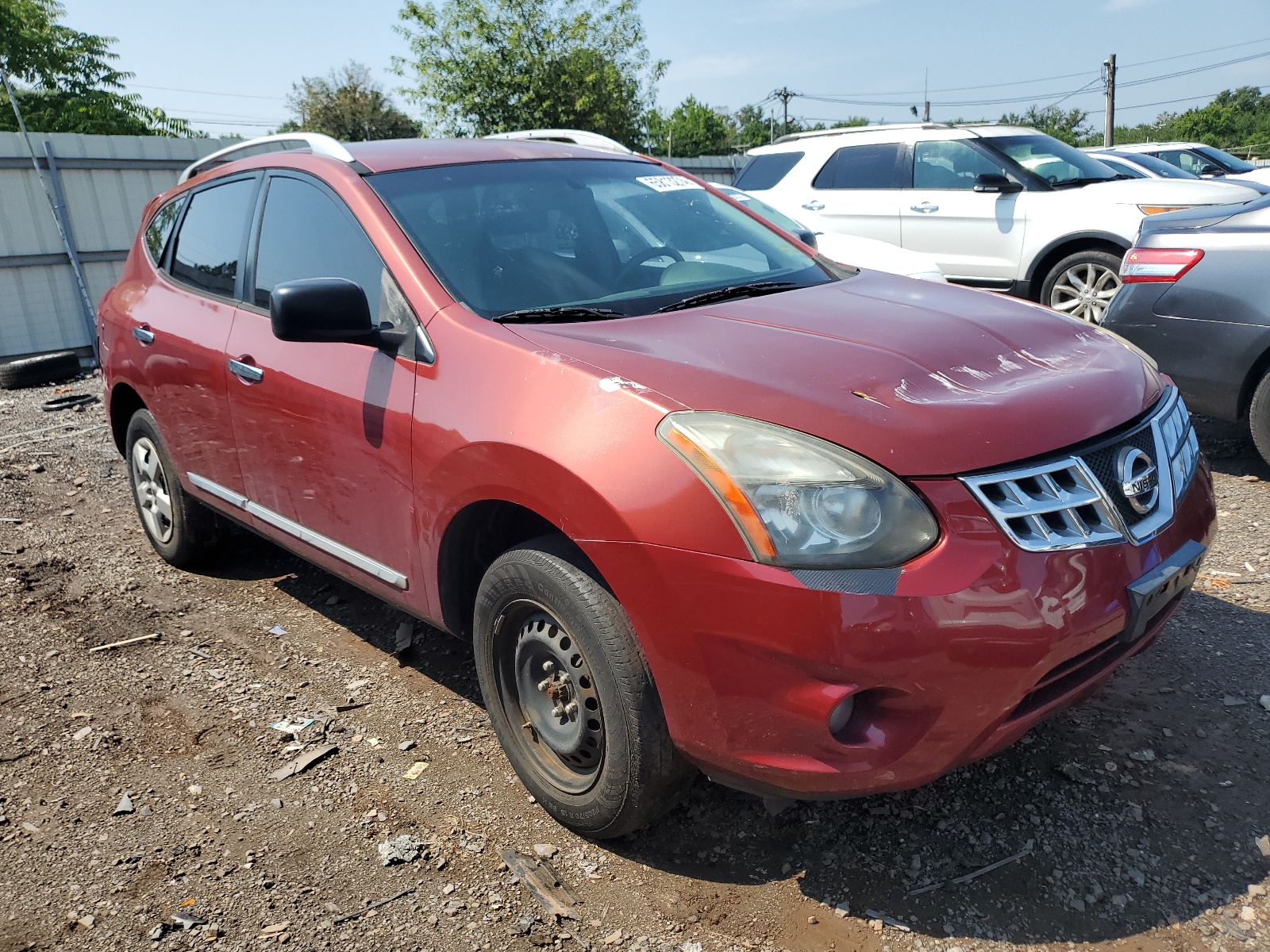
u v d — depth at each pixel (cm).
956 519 199
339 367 296
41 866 247
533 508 234
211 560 450
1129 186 775
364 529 300
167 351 388
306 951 216
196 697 334
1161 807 250
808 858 240
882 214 907
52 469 639
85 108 2292
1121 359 264
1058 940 211
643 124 2792
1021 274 824
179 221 422
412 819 262
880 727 203
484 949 215
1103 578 212
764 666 201
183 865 246
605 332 260
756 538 200
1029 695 212
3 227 1099
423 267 287
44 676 352
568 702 246
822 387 220
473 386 253
